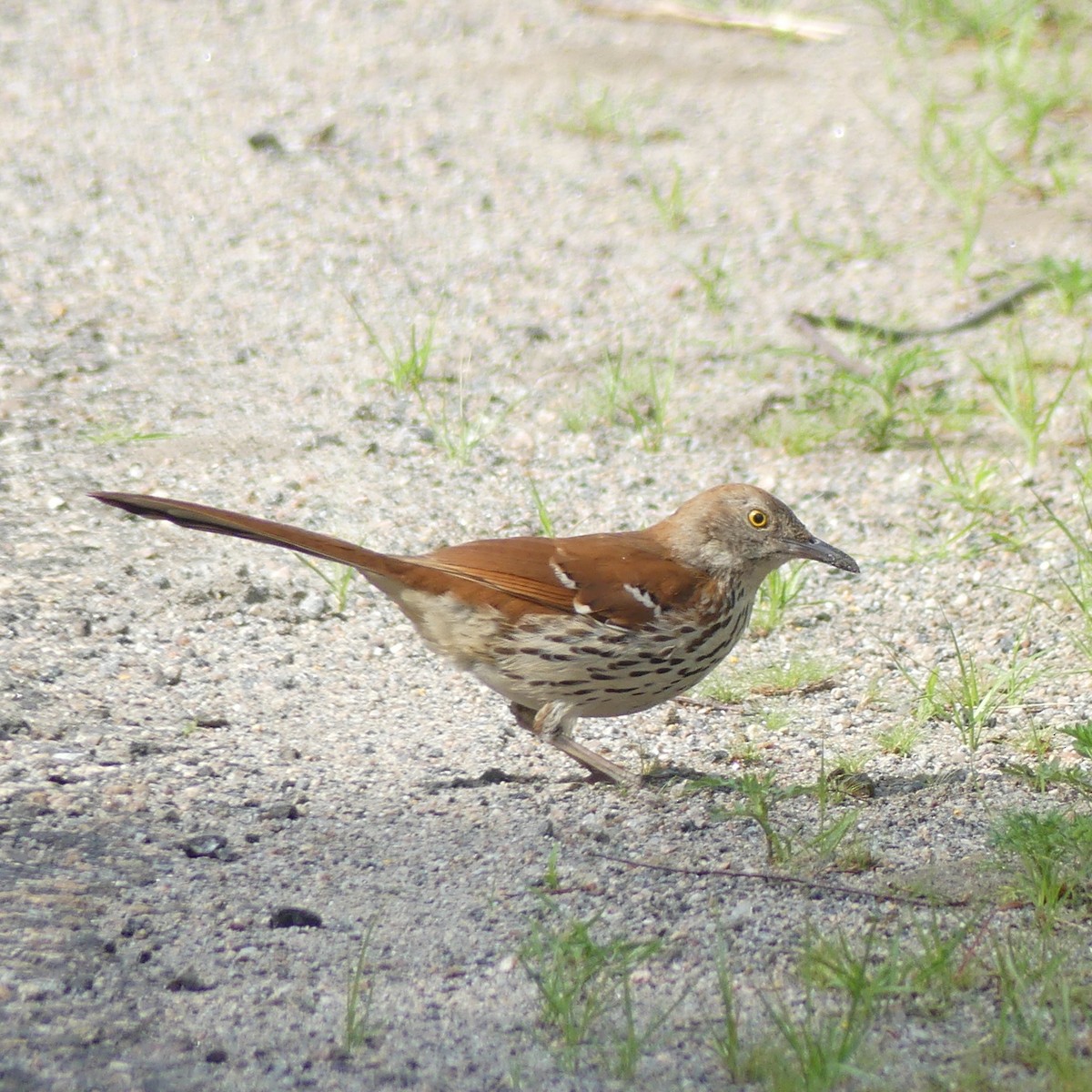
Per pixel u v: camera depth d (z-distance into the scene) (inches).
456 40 891.4
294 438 515.8
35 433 502.9
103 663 384.2
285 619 418.9
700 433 538.9
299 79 820.0
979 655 410.9
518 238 669.3
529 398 554.3
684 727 375.9
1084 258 647.1
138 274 618.8
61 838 292.8
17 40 844.6
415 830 305.9
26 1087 217.0
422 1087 221.8
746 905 276.7
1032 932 265.9
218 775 329.4
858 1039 227.1
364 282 623.8
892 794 326.6
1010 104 774.5
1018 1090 218.8
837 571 460.1
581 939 251.4
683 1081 224.1
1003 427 545.6
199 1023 237.3
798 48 887.1
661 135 773.9
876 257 659.4
